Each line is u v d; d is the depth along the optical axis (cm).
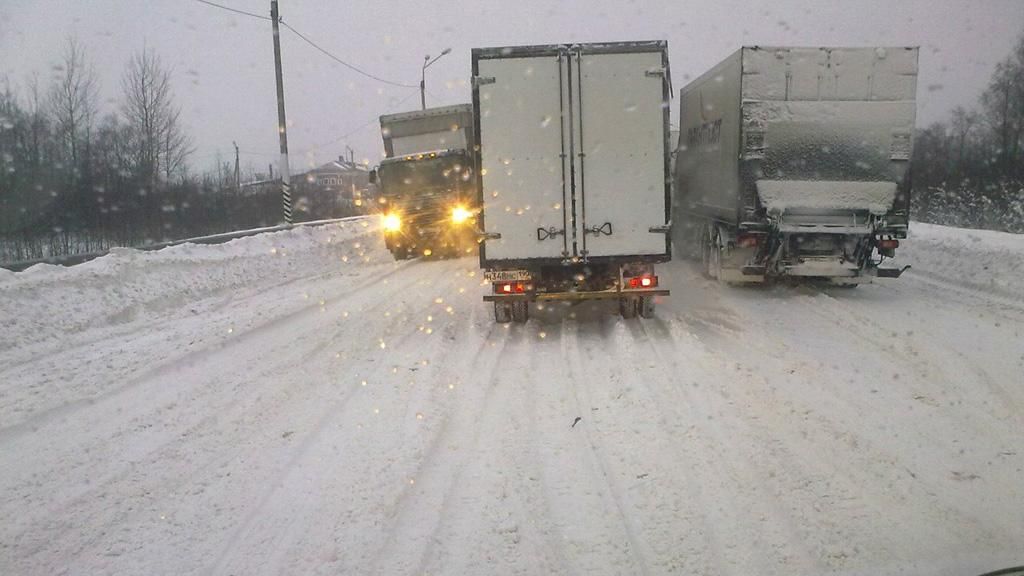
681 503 494
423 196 2170
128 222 2423
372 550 444
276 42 2464
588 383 774
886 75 1236
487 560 430
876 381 757
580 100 1028
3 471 574
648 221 1034
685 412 668
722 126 1392
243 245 1938
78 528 480
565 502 501
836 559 421
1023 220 2178
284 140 2491
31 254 1981
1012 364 801
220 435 644
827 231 1240
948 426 625
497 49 1030
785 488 512
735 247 1348
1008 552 423
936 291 1332
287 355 928
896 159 1240
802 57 1237
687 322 1086
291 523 480
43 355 930
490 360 888
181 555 445
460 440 619
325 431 646
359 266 2064
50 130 2458
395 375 817
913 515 471
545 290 1088
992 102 2908
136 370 852
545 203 1039
